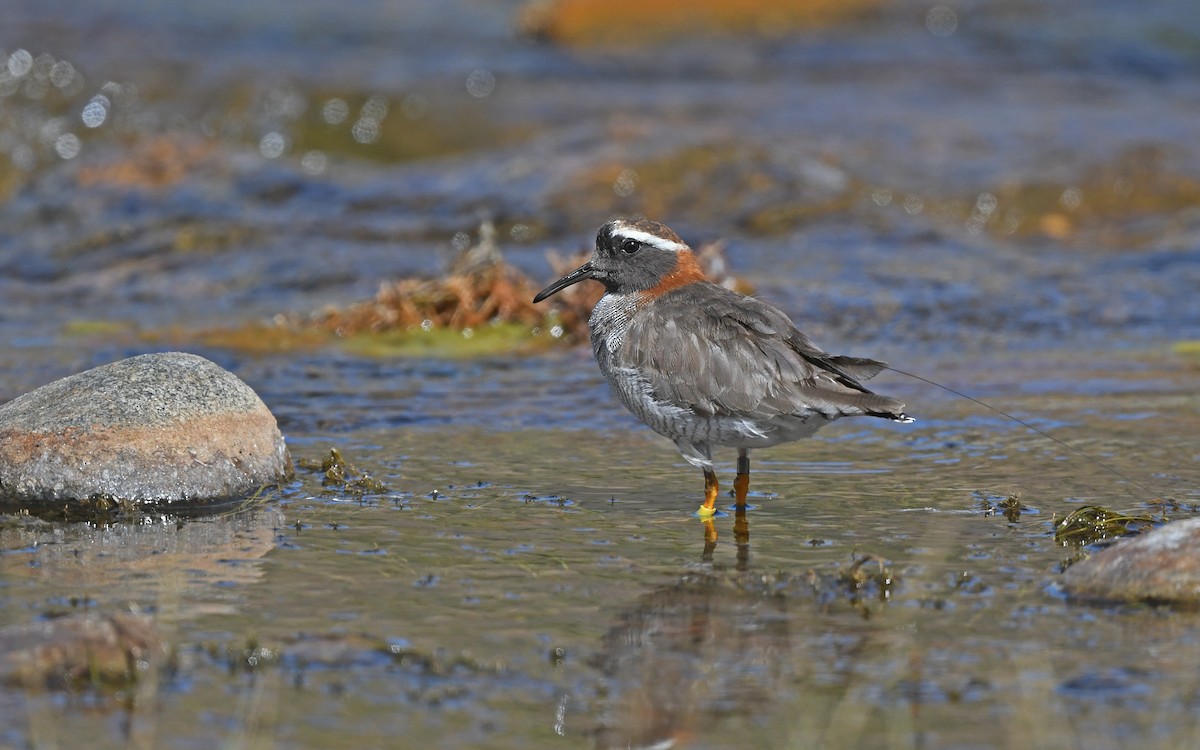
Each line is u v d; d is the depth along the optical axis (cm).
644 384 1195
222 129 2923
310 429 1467
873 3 3828
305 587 988
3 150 2792
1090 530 1106
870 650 877
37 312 2055
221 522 1142
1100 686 816
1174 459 1337
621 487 1265
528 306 1928
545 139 2766
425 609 948
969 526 1138
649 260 1277
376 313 1922
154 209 2484
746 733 773
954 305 2045
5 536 1099
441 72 3234
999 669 844
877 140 2817
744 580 1006
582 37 3556
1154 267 2245
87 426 1181
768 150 2636
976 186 2617
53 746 750
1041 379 1680
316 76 3117
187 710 793
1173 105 3117
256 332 1900
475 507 1194
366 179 2641
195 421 1209
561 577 1014
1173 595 938
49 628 855
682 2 3656
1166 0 3928
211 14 3591
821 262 2241
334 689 823
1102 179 2641
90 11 3478
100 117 2905
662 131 2745
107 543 1084
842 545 1091
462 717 791
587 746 759
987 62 3462
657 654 875
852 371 1169
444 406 1573
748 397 1143
